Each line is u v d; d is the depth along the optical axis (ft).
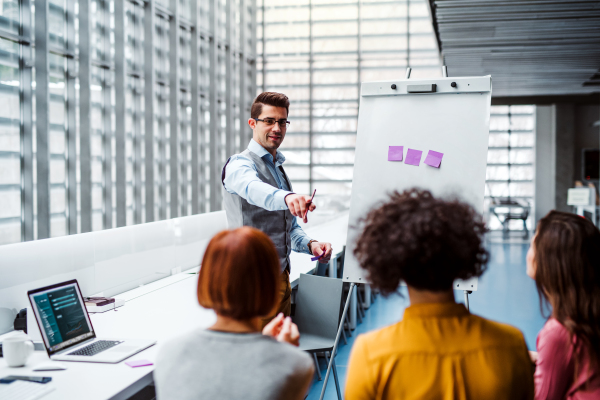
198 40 35.88
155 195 32.73
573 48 27.40
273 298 3.70
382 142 8.20
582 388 4.47
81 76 24.66
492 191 50.03
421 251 3.30
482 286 23.15
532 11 21.57
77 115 24.91
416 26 46.52
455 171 7.84
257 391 3.30
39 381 5.77
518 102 44.83
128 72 29.53
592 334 4.43
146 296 10.94
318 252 7.94
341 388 12.09
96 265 10.64
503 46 27.17
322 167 48.42
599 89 40.93
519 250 35.12
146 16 29.58
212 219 16.20
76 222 24.79
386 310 19.33
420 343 3.35
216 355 3.41
